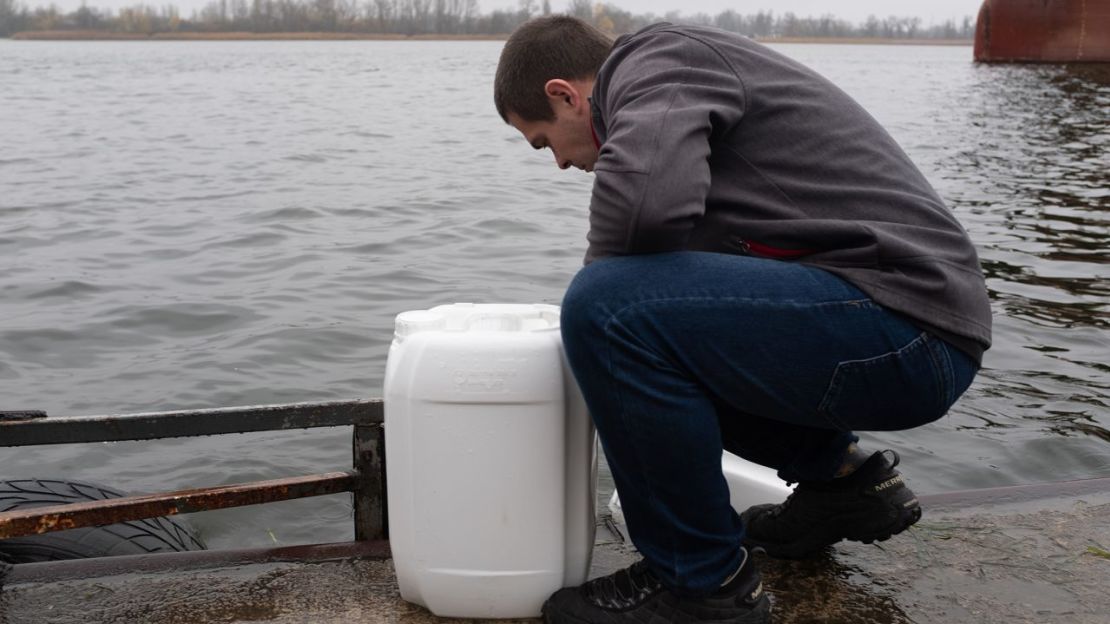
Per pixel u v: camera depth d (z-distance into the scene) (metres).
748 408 1.78
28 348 6.01
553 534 1.92
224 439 4.62
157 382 5.44
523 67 1.96
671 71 1.72
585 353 1.73
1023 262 7.89
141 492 4.13
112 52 96.44
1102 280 7.25
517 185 12.96
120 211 10.85
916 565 2.23
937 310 1.71
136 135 19.55
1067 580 2.17
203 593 2.10
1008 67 38.22
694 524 1.80
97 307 6.86
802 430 2.07
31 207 11.10
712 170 1.79
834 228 1.72
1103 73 34.78
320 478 2.27
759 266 1.71
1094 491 2.57
